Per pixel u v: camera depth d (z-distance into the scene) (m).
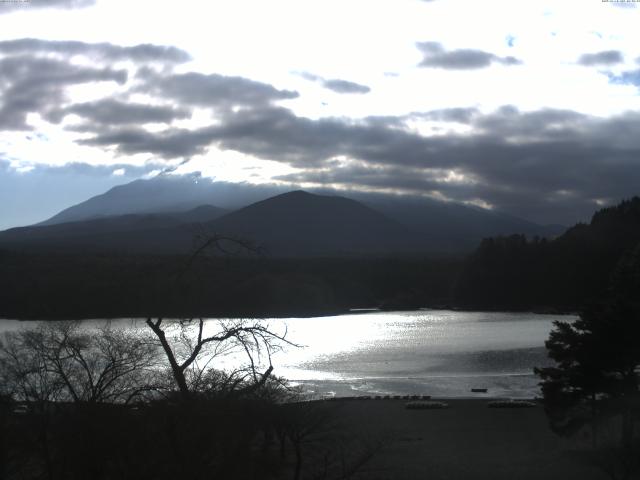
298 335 133.75
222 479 19.56
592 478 36.03
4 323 76.75
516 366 88.56
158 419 19.55
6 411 20.92
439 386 73.56
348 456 39.09
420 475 37.38
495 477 36.75
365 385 74.69
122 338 27.02
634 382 38.91
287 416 29.23
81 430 19.41
